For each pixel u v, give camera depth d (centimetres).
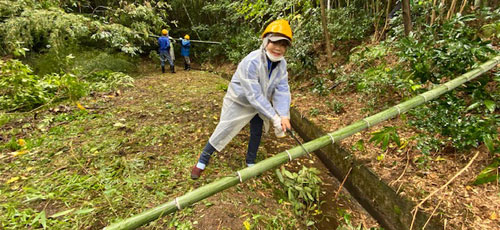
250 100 171
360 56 371
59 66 491
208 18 1020
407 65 314
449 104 220
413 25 360
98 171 220
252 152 232
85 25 485
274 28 162
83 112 335
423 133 245
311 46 529
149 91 456
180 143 278
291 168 285
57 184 202
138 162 235
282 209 208
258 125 216
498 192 180
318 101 384
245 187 218
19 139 261
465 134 199
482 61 229
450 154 218
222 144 201
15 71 350
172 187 206
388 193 204
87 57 604
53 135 280
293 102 400
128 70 659
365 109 317
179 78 598
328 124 312
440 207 177
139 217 119
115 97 412
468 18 236
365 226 214
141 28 614
